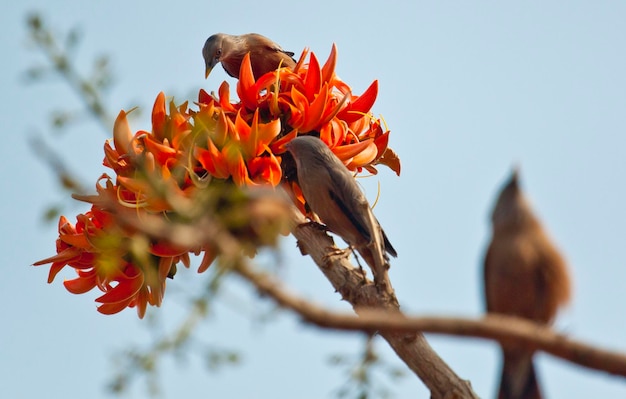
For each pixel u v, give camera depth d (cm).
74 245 1230
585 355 568
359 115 1345
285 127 1318
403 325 578
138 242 792
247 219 690
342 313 587
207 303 646
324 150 1236
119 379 667
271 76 1313
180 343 664
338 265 1160
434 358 1001
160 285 1219
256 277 602
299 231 1223
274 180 1191
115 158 1206
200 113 1210
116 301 1227
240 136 1204
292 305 591
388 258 1173
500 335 575
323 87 1284
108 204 1146
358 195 1195
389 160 1412
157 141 1215
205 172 1208
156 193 700
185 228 646
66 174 635
